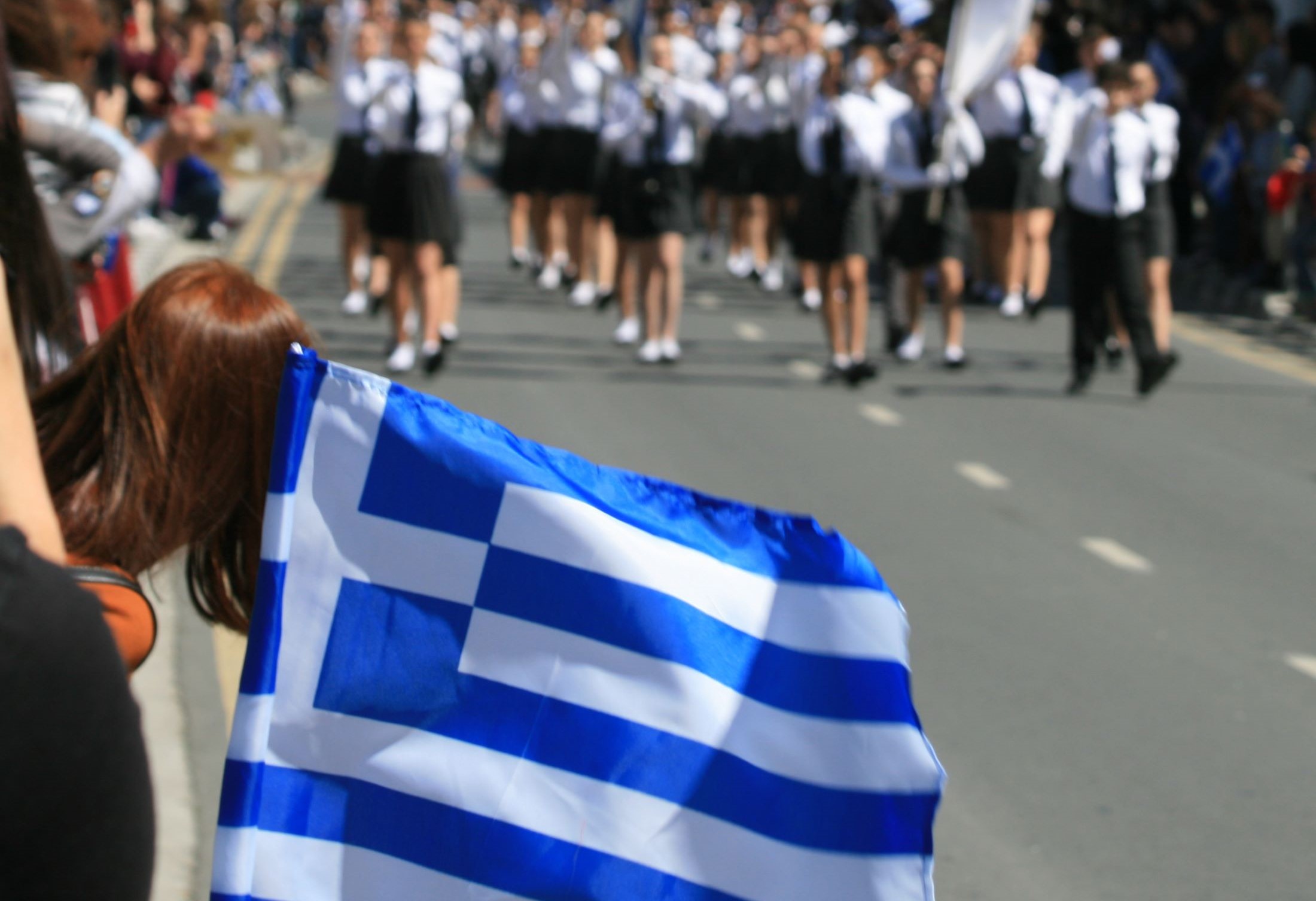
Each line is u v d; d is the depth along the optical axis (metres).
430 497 5.60
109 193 12.11
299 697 5.57
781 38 43.53
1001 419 28.11
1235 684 15.59
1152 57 47.38
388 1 43.25
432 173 28.64
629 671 5.69
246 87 61.75
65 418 6.03
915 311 34.72
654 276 32.12
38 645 3.45
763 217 44.38
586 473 5.81
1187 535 20.98
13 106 8.12
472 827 5.62
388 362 30.47
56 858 3.48
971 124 32.44
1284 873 11.81
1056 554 19.84
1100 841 12.22
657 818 5.70
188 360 5.86
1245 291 42.31
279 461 5.46
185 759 12.95
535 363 31.67
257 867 5.56
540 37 43.41
